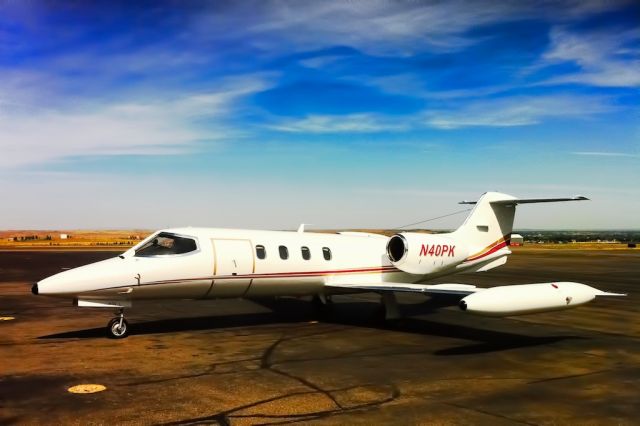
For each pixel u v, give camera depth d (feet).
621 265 132.57
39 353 33.24
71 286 36.27
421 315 52.19
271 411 22.18
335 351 34.60
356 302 62.59
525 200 53.36
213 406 22.79
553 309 37.83
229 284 43.14
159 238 41.14
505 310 35.22
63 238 485.97
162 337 39.11
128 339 38.24
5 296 65.21
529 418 21.80
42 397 23.97
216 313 52.11
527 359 32.73
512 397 24.63
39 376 27.61
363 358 32.55
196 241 41.96
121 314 38.96
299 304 59.16
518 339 39.55
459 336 40.65
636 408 23.24
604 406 23.47
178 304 59.06
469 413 22.27
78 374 28.04
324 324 46.06
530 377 28.32
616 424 21.25
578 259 163.53
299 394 24.62
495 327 45.19
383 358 32.60
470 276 100.42
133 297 39.32
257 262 44.11
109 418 21.24
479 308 34.22
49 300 61.41
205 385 26.05
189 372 28.60
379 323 46.85
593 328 44.91
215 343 36.96
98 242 369.09
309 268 47.26
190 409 22.35
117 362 30.89
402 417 21.65
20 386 25.71
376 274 51.83
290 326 44.88
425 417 21.68
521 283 87.15
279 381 26.89
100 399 23.68
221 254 42.39
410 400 23.94
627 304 61.67
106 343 36.68
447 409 22.75
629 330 43.98
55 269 109.60
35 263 127.65
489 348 36.09
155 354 33.14
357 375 28.27
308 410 22.38
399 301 64.08
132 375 27.89
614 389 26.14
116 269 37.99
